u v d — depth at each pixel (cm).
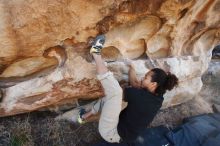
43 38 264
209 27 401
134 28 323
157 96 293
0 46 249
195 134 388
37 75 300
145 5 297
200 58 425
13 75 291
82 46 294
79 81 307
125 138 295
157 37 357
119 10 284
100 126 293
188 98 446
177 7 318
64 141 338
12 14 240
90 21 273
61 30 266
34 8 244
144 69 349
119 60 337
